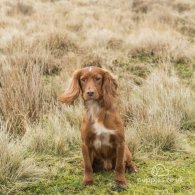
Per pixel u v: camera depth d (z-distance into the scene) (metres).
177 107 9.20
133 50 14.73
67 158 7.36
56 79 11.63
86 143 6.24
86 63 13.12
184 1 25.88
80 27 18.89
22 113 8.76
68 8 24.91
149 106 9.07
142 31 17.06
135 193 6.11
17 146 7.13
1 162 6.64
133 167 6.82
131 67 13.07
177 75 12.06
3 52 14.14
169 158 7.43
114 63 13.52
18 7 23.06
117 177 6.33
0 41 15.09
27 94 9.20
